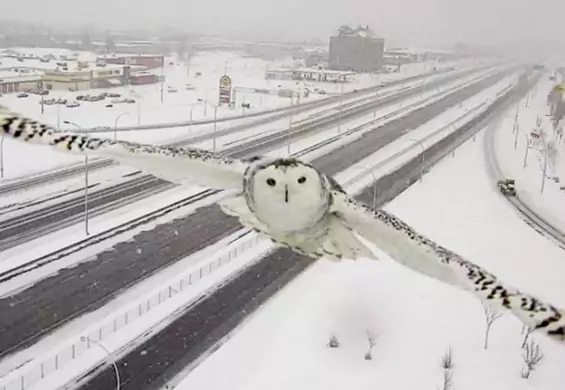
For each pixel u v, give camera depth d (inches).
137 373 1118.4
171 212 1946.4
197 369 1141.7
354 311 1359.5
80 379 1088.2
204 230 1804.9
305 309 1369.3
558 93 4318.4
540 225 2085.4
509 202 2301.9
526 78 6309.1
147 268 1539.1
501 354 1228.5
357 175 2524.6
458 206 2214.6
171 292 1418.6
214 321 1305.4
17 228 1764.3
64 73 4069.9
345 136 3262.8
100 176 2285.9
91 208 1950.1
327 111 3993.6
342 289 1461.6
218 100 4143.7
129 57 5477.4
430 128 3563.0
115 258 1589.6
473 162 2837.1
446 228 1994.3
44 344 1187.3
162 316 1314.0
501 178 2598.4
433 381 1135.6
